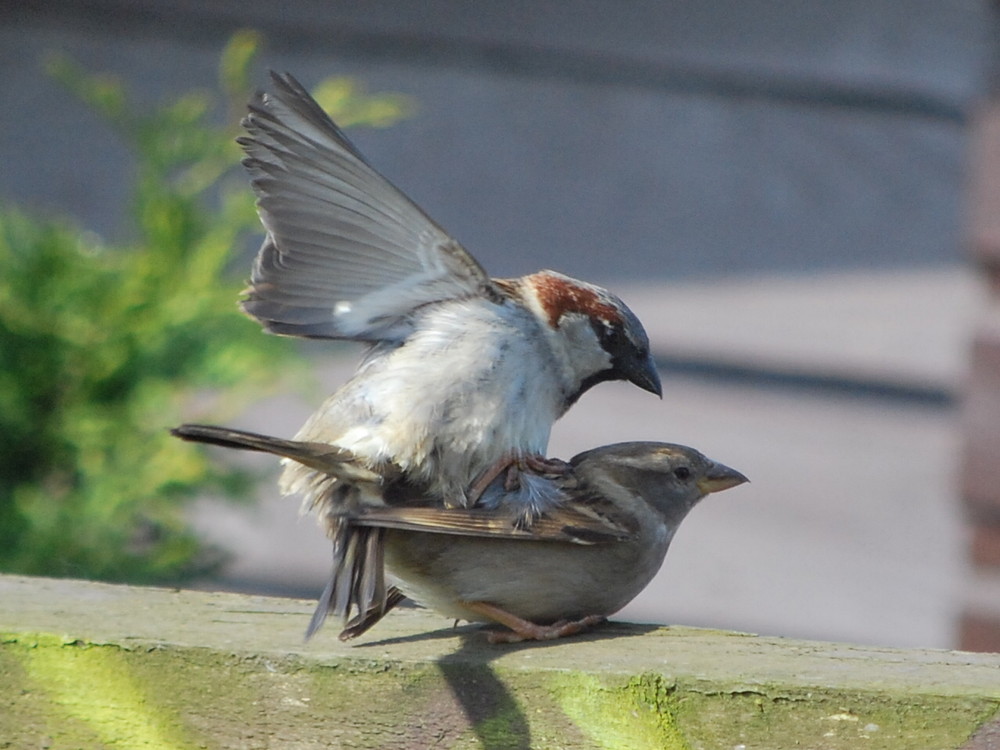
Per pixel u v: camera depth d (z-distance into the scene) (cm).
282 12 1301
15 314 964
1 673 522
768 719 481
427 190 1247
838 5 1198
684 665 500
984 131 978
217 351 981
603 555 584
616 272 1202
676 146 1220
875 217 1171
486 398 624
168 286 987
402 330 650
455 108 1262
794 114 1200
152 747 516
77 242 999
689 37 1220
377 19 1280
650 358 693
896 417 1147
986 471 980
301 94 576
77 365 973
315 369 1055
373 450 608
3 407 961
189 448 967
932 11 1159
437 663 504
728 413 1173
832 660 509
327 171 601
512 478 612
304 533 1168
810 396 1165
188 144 1030
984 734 467
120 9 1332
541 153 1234
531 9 1248
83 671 519
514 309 654
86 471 963
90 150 1295
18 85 1320
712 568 1149
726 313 1177
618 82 1238
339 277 637
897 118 1170
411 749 503
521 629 564
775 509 1155
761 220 1192
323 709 509
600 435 1191
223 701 513
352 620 561
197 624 541
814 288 1173
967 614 1009
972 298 1127
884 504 1131
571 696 494
